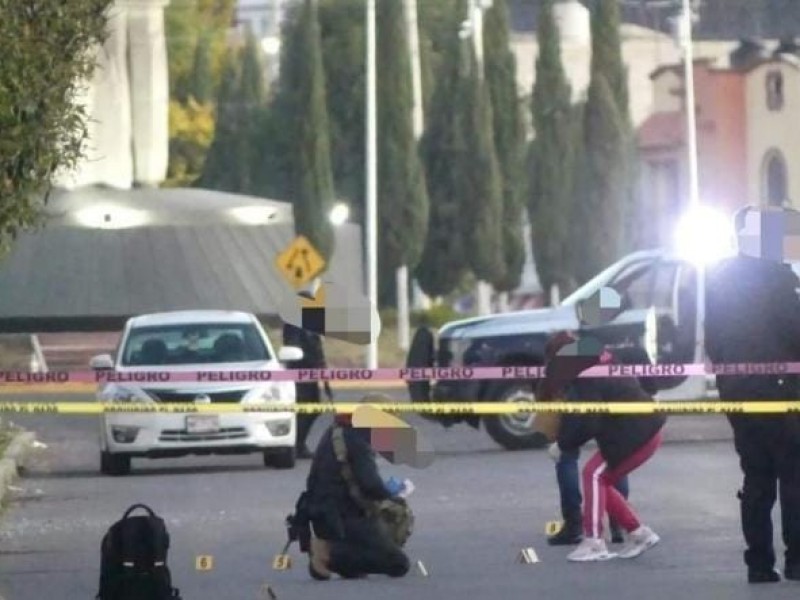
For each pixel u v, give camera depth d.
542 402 45.59
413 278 179.50
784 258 38.66
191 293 154.38
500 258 178.00
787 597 38.12
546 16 180.88
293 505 59.19
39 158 51.31
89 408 53.22
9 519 57.72
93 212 159.25
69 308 152.75
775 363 38.59
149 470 73.62
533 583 41.28
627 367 46.12
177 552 48.41
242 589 41.38
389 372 59.09
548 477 66.38
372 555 42.00
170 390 70.19
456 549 47.62
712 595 38.66
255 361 72.56
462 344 78.44
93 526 55.53
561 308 78.75
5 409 52.25
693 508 55.25
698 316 78.19
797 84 176.88
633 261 79.94
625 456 44.34
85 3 51.75
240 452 70.81
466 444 81.88
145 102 173.12
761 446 39.12
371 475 41.72
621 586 40.50
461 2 195.50
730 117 183.38
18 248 156.38
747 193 182.50
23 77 49.69
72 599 41.38
